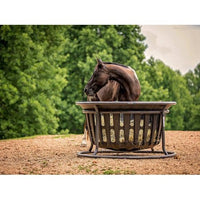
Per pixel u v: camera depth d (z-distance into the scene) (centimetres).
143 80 4016
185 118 6419
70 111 3841
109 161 999
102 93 1268
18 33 3281
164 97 4509
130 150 1059
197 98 6706
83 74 3884
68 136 1867
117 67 1170
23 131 3303
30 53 3306
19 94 3291
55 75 3566
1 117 3309
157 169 891
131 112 1010
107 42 4056
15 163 1006
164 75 6088
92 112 1059
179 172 862
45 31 3672
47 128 3491
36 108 3344
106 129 1041
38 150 1296
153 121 1048
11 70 3328
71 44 3944
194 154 1155
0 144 1520
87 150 1290
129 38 4247
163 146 1095
